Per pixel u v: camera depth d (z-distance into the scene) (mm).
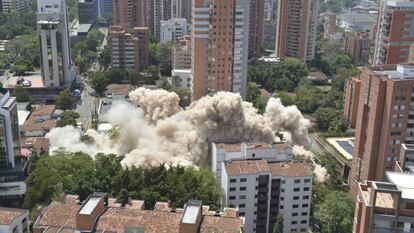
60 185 150250
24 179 170375
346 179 193375
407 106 157375
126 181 151750
